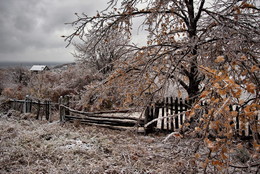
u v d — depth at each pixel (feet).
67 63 49.96
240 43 8.12
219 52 10.50
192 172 6.26
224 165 4.44
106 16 14.42
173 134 5.01
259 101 4.83
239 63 6.67
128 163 12.80
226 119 4.18
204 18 13.79
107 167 12.48
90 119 22.56
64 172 11.53
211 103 4.48
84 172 11.60
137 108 12.23
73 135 18.21
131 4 15.48
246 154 9.79
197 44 11.04
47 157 13.47
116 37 15.92
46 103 25.77
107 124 21.76
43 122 24.40
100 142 16.56
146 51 13.42
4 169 11.72
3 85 51.29
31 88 37.55
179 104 18.33
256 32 8.78
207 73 5.58
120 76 13.24
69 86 37.70
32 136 17.10
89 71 39.27
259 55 8.43
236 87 3.81
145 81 11.78
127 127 21.45
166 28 16.40
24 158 12.98
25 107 28.27
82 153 14.33
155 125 19.85
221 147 4.31
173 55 11.71
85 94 14.61
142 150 14.79
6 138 16.74
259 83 6.16
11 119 24.75
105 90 13.76
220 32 9.95
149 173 11.57
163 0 14.34
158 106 19.20
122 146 15.84
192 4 16.52
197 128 4.80
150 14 14.57
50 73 43.11
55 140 16.75
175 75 11.74
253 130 4.34
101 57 32.01
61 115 24.18
